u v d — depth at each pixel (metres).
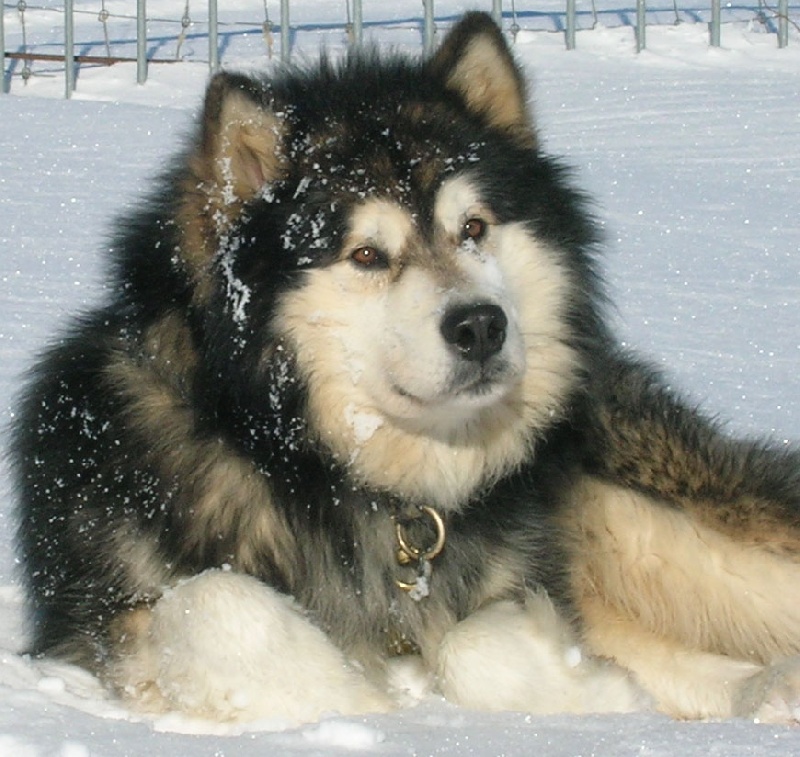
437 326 4.60
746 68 15.55
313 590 4.92
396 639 5.03
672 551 5.57
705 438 5.65
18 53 16.14
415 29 17.11
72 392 5.14
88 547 4.88
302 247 4.75
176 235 4.94
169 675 4.30
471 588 5.09
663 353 7.85
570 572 5.48
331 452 4.91
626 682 4.62
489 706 4.42
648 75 15.19
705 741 3.77
